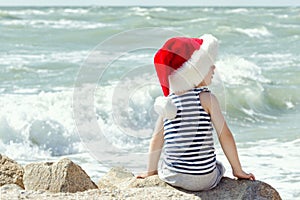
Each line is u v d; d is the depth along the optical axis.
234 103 12.16
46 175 4.52
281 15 45.28
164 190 4.05
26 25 30.47
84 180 4.58
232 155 4.09
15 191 4.06
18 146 8.78
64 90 12.50
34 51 19.81
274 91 13.33
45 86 13.01
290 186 6.66
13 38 23.81
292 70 16.66
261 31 28.97
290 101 12.98
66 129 9.09
